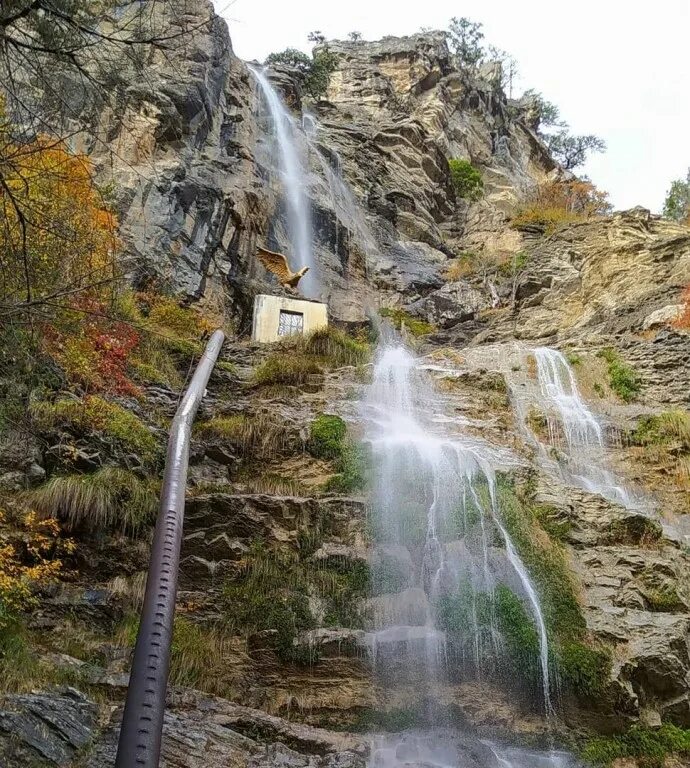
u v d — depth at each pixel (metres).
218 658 7.26
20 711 5.50
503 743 6.99
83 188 8.75
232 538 8.59
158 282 17.75
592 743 7.05
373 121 39.19
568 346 19.72
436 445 11.15
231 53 28.28
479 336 23.94
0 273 6.12
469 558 8.65
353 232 28.58
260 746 5.95
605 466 12.93
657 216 27.05
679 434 13.16
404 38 49.78
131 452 9.46
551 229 32.34
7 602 6.77
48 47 5.62
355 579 8.25
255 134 26.92
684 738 7.12
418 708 7.12
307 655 7.30
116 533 8.32
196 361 14.70
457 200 39.66
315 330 16.25
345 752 6.14
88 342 10.50
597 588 8.53
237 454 10.73
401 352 19.03
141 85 19.14
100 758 5.34
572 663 7.37
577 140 62.59
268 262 20.42
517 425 13.68
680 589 8.77
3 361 7.08
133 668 5.34
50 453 8.70
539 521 9.42
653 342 17.47
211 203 21.19
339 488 10.01
